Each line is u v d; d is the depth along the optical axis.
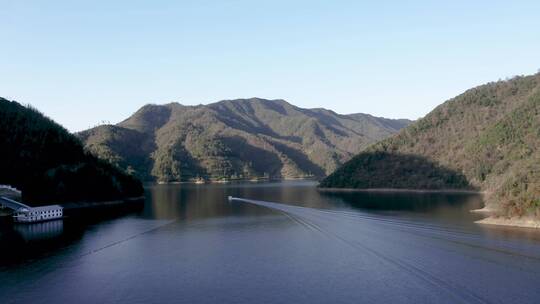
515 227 140.12
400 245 116.50
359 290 81.94
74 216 184.50
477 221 155.12
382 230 141.00
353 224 156.25
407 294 79.00
